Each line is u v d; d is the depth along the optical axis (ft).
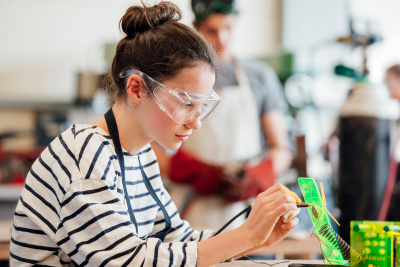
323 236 4.77
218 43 9.95
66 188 4.30
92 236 4.18
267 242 4.93
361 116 8.77
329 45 14.21
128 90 4.54
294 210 4.68
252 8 16.10
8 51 14.34
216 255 4.27
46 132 14.07
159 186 5.28
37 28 14.52
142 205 5.02
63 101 14.14
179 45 4.44
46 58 14.56
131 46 4.62
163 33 4.52
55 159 4.47
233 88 10.43
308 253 7.41
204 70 4.48
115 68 4.75
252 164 10.15
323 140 12.85
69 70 14.70
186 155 10.00
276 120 10.73
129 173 4.80
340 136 8.96
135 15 4.67
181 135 4.56
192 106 4.47
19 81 14.38
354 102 8.89
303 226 8.87
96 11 14.89
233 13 9.94
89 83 13.75
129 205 4.74
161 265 4.13
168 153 11.00
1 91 14.25
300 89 13.99
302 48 15.38
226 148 10.37
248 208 5.12
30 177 4.61
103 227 4.17
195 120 4.51
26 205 4.54
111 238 4.16
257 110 10.59
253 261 5.20
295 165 10.58
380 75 15.33
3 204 12.03
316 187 4.77
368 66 9.36
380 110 8.84
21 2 14.42
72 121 14.33
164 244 4.28
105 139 4.56
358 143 8.77
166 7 4.72
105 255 4.12
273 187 4.57
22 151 13.26
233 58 10.58
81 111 14.34
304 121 14.38
